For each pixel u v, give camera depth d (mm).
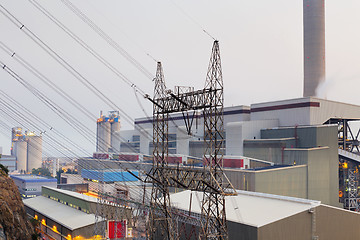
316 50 185625
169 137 180000
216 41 54000
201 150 155875
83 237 85438
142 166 158750
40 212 105062
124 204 85188
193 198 81438
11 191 75562
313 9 186625
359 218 67375
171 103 61500
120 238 85438
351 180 127438
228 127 143500
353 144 149375
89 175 169750
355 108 146875
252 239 57062
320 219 62969
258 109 149375
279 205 67250
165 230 67812
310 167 116438
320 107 133750
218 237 51562
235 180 112812
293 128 128875
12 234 66000
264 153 129875
